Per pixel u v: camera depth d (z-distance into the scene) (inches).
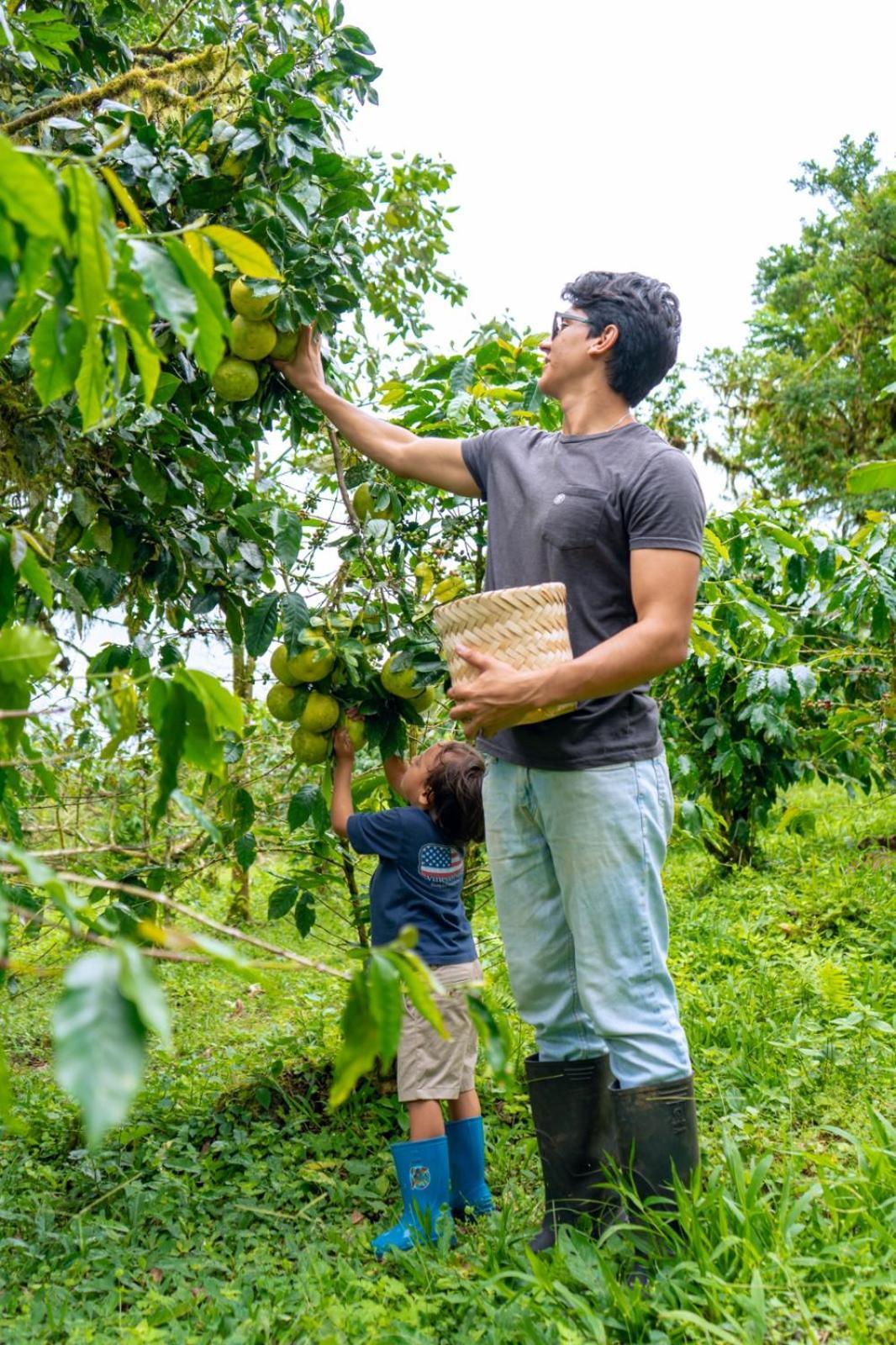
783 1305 74.8
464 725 87.7
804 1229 83.7
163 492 102.3
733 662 196.5
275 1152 115.1
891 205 872.3
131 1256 93.6
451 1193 103.8
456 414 122.3
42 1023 168.7
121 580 109.4
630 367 94.2
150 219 98.6
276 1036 150.3
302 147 100.5
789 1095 120.9
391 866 109.9
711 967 167.5
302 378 106.2
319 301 102.7
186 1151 115.8
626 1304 76.7
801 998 153.7
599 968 88.9
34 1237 98.1
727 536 171.3
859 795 354.9
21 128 103.4
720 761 235.9
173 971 199.0
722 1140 96.2
